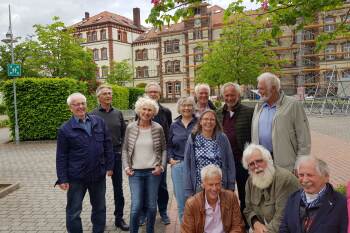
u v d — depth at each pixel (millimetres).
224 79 31234
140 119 5367
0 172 10555
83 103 4945
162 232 5691
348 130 18500
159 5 4668
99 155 5027
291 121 4676
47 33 33688
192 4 4797
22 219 6457
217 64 31281
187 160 4797
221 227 4191
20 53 37125
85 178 4922
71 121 4961
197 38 62031
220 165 4703
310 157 3523
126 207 7062
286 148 4656
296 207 3551
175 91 65875
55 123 17297
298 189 3840
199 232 4203
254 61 31078
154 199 5250
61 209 7004
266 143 4785
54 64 33500
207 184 4090
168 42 65875
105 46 68312
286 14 5020
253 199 4246
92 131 5027
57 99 17266
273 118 4723
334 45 50188
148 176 5250
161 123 6195
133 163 5250
